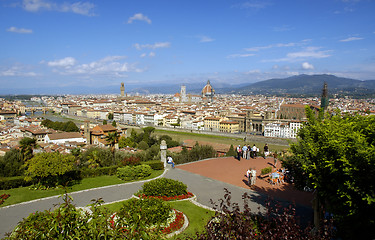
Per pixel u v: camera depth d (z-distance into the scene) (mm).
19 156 59125
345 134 22000
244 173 46250
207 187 39469
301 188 27078
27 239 15789
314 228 23328
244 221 15320
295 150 25844
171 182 35938
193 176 45375
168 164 53719
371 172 18016
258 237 15078
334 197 21203
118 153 68250
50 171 38125
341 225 20938
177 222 26547
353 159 19203
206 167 50906
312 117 27953
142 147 120500
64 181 40906
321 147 22625
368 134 21750
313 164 22844
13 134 149750
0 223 28422
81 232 15992
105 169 47406
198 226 26688
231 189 38406
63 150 96062
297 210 30375
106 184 41719
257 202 33062
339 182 20797
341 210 20750
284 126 186625
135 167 44969
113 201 34125
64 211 16750
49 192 38281
